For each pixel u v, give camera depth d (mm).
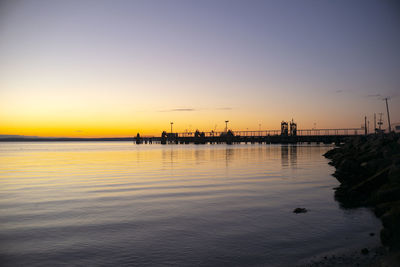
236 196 20391
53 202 18750
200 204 17953
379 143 33625
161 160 57875
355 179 21516
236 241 11508
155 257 10031
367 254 9914
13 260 9852
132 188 23969
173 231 12805
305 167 40531
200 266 9289
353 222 13891
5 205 17969
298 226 13367
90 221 14406
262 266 9250
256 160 54625
